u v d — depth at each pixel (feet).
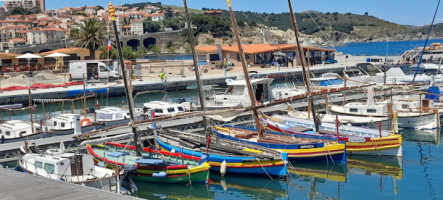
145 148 113.09
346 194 95.71
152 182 100.53
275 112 169.37
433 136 148.66
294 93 189.67
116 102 228.43
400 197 92.79
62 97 223.92
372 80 228.43
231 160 105.91
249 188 101.30
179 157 107.24
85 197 64.64
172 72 327.06
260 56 360.07
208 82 276.62
